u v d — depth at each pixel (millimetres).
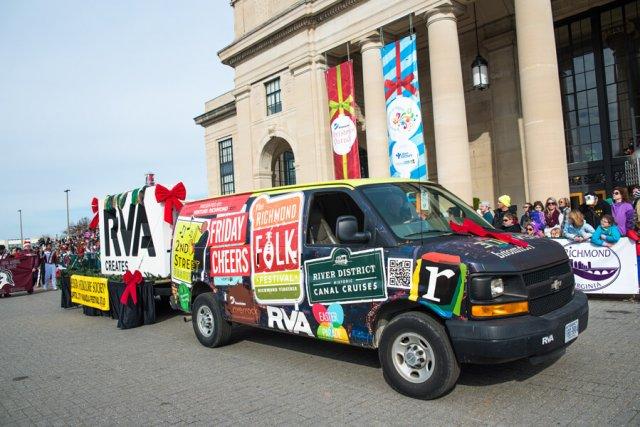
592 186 15102
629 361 5004
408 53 14812
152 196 9625
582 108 15375
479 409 4062
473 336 3924
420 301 4293
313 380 5160
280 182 24766
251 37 22094
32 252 20016
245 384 5199
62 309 12453
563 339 4168
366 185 5223
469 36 17672
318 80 19469
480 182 17516
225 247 6625
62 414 4688
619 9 14523
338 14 18453
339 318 5031
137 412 4590
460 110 14609
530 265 4188
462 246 4316
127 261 10469
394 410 4172
